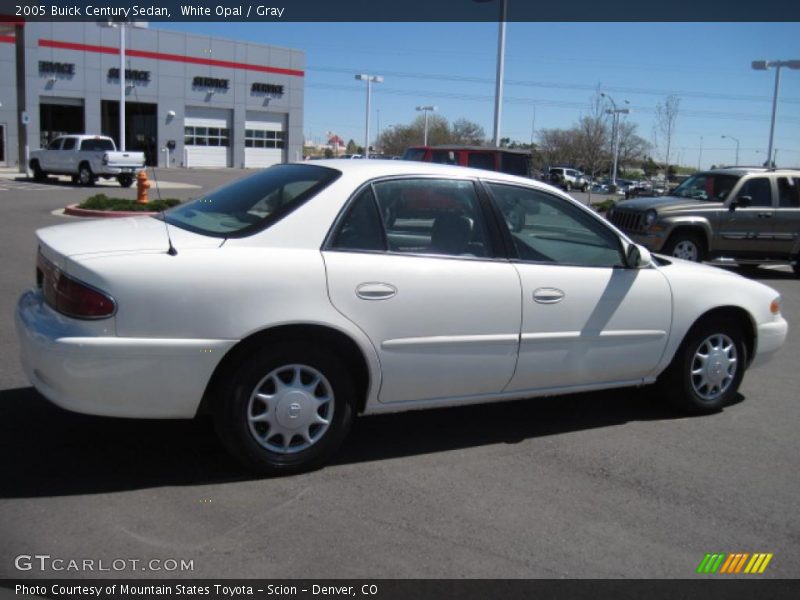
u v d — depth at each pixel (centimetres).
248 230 411
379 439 490
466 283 447
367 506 392
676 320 529
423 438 496
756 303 565
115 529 357
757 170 1357
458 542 360
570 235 502
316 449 426
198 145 5553
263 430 415
